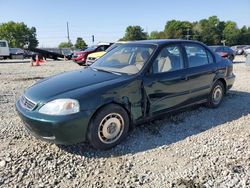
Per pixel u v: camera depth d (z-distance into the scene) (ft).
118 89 12.69
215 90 18.74
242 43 353.31
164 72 14.79
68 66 61.82
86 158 11.97
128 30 308.81
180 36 317.63
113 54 16.58
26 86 29.68
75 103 11.54
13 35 317.63
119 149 12.80
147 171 11.03
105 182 10.30
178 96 15.48
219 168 11.10
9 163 11.36
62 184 10.16
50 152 12.34
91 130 12.01
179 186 9.96
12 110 19.21
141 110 13.67
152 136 14.24
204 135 14.43
